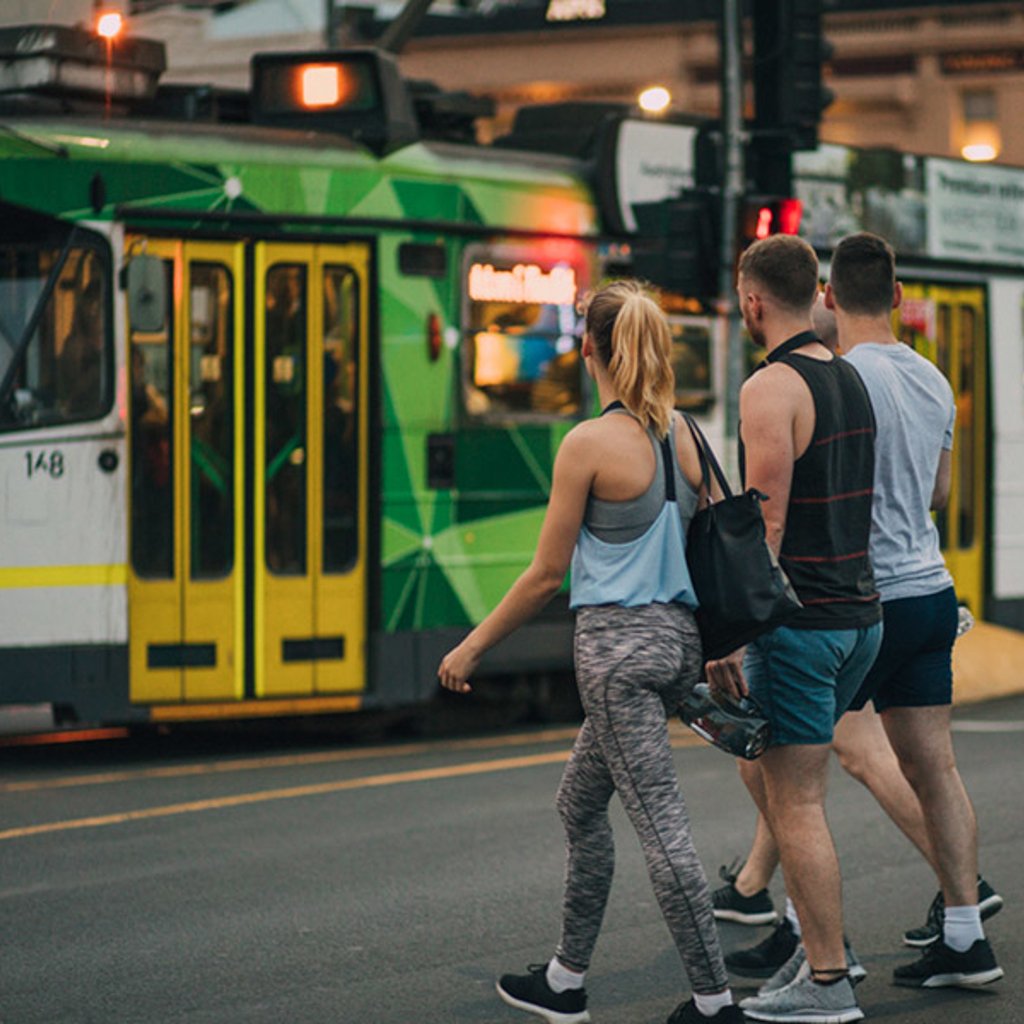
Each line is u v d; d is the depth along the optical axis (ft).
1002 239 82.53
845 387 30.55
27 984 33.88
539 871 42.78
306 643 60.80
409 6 74.49
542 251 65.87
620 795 29.45
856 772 34.42
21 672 56.75
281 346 60.49
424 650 62.85
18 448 56.85
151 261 57.36
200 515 59.21
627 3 176.35
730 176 75.31
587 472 29.22
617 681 29.12
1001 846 44.55
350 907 39.45
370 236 61.77
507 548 64.95
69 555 57.31
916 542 32.55
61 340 57.52
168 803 51.42
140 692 58.18
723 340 71.10
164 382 58.75
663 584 29.43
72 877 42.37
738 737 29.43
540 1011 31.01
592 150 68.54
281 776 56.08
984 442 81.25
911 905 39.34
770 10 77.66
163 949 36.22
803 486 30.14
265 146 60.34
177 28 146.92
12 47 60.23
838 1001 30.27
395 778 55.62
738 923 37.81
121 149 58.23
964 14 168.45
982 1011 31.76
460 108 70.23
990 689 74.90
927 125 170.50
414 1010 32.19
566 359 66.54
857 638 30.32
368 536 61.93
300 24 150.20
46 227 57.67
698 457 30.01
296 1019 31.71
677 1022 29.48
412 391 62.59
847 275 33.01
